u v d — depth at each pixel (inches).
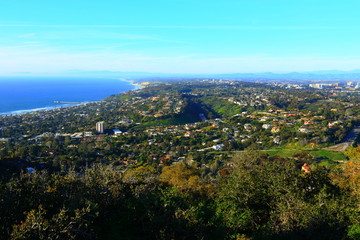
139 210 508.4
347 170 752.3
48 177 547.5
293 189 559.5
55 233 338.6
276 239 467.2
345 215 495.5
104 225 468.8
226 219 520.4
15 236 319.0
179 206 518.0
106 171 601.0
